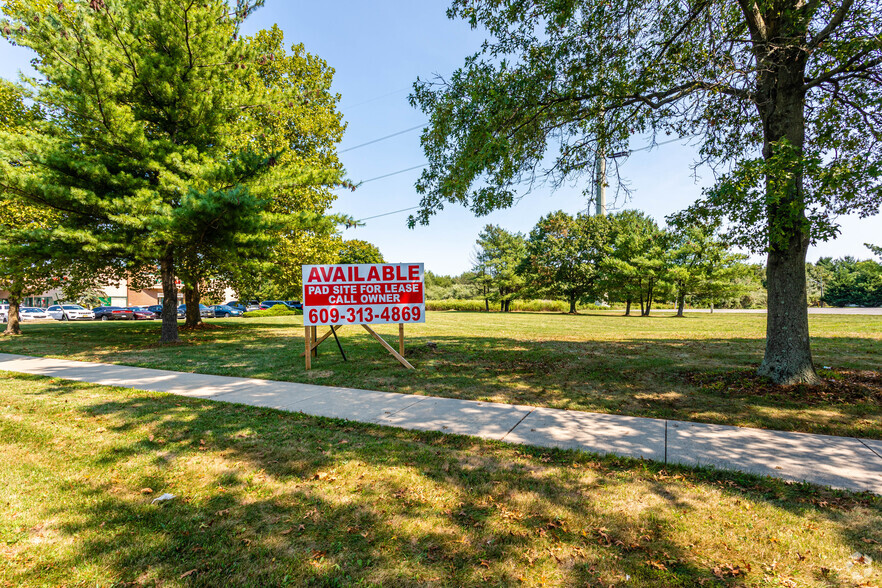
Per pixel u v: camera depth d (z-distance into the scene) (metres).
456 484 3.71
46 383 7.89
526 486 3.66
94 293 48.03
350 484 3.71
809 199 6.19
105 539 2.89
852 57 6.88
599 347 12.62
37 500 3.41
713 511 3.24
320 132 20.70
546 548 2.79
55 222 13.48
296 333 18.42
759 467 4.04
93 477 3.83
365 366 9.48
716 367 8.79
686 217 7.93
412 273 9.42
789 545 2.80
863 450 4.45
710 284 33.56
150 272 17.73
